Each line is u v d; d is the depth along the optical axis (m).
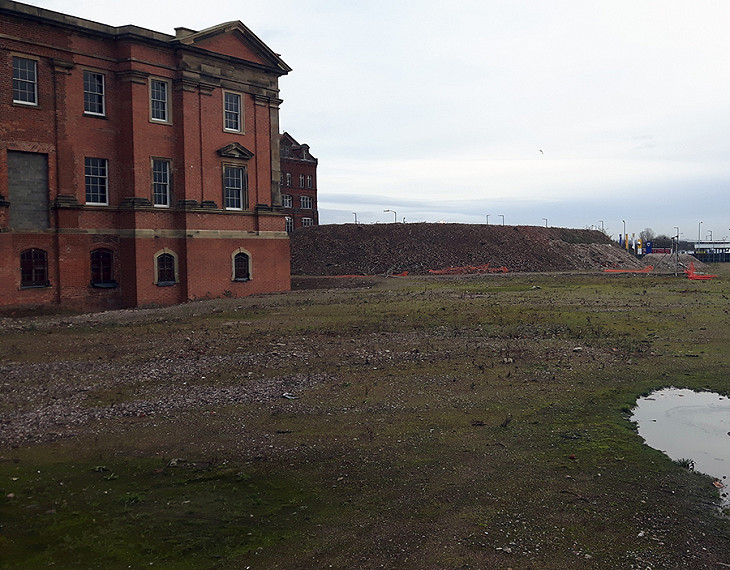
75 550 6.07
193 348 17.47
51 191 28.44
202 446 9.25
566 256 74.12
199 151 33.69
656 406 11.48
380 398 12.05
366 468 8.33
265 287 38.06
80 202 29.61
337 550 6.07
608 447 9.12
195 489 7.64
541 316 24.92
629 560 5.84
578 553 5.97
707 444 9.35
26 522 6.70
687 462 8.46
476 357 16.25
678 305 29.14
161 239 32.00
